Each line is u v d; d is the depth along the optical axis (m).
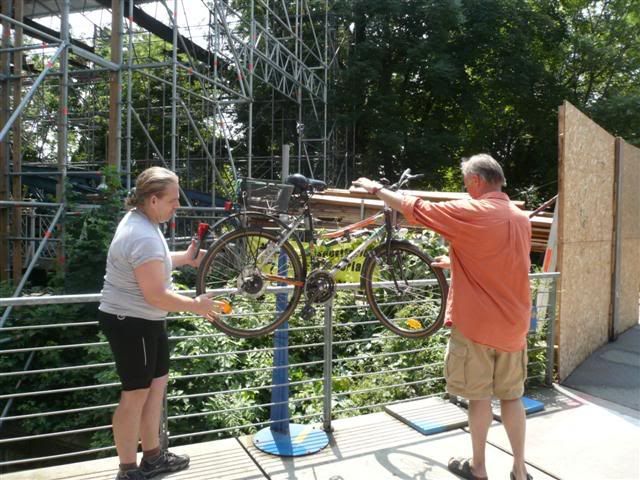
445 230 2.97
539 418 4.21
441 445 3.64
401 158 19.16
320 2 18.70
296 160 19.67
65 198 8.71
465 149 21.38
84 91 14.78
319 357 6.49
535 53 21.84
